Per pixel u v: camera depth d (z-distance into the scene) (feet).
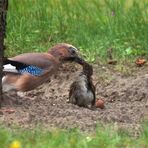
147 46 62.39
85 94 49.08
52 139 38.47
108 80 56.18
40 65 49.42
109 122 44.19
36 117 44.14
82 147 37.63
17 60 48.98
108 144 38.32
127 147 38.17
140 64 59.36
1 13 45.42
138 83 54.19
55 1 67.41
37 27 65.05
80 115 45.06
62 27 65.21
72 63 58.59
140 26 64.03
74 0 67.97
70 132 40.68
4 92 48.19
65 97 53.06
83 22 65.67
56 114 45.14
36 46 62.54
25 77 48.73
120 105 50.34
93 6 67.67
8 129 40.81
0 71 45.78
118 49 61.77
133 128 42.34
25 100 48.55
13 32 63.77
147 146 38.29
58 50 51.01
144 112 47.34
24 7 66.18
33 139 38.45
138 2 68.85
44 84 55.88
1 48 45.60
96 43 62.90
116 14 65.67
